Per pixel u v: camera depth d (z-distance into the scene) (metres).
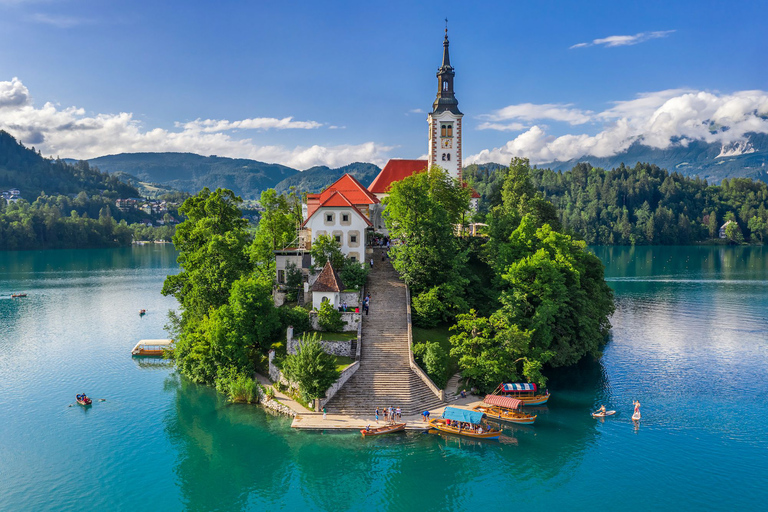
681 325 134.50
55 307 161.25
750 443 70.31
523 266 95.00
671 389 89.19
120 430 75.50
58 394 88.81
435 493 60.31
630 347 114.44
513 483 61.88
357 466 65.31
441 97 145.12
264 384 84.69
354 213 106.38
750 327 132.00
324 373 75.75
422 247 98.50
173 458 68.00
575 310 100.81
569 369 99.50
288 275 102.69
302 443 69.69
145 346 112.56
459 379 86.62
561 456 67.44
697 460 66.25
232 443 70.69
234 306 87.56
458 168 145.62
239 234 106.12
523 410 80.38
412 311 96.38
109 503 58.72
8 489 60.91
